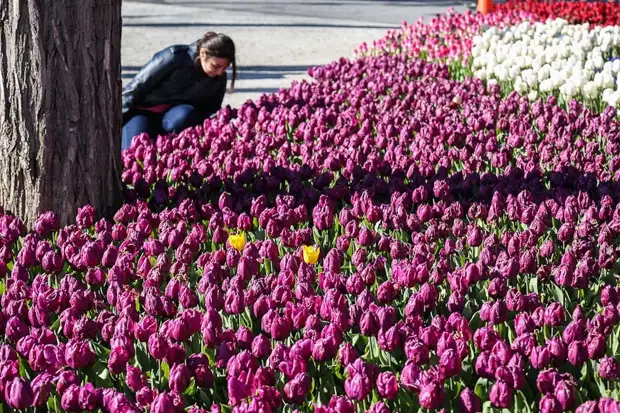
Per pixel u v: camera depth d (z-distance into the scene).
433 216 7.99
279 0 35.56
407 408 5.21
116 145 8.75
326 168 10.05
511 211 7.84
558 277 6.41
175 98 12.69
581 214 8.20
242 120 12.41
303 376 5.06
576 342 5.32
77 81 8.26
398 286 6.48
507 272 6.55
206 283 6.43
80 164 8.38
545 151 9.96
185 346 5.84
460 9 33.22
